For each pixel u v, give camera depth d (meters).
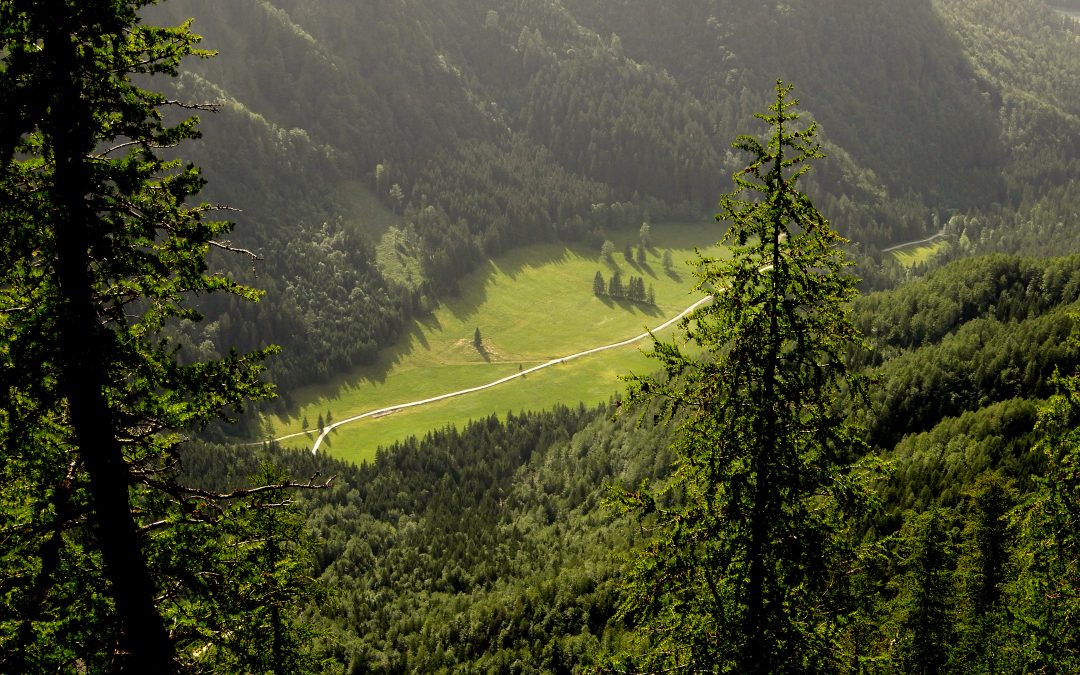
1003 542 34.16
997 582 34.41
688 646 18.02
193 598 16.02
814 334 17.58
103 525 14.00
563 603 77.19
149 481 14.91
